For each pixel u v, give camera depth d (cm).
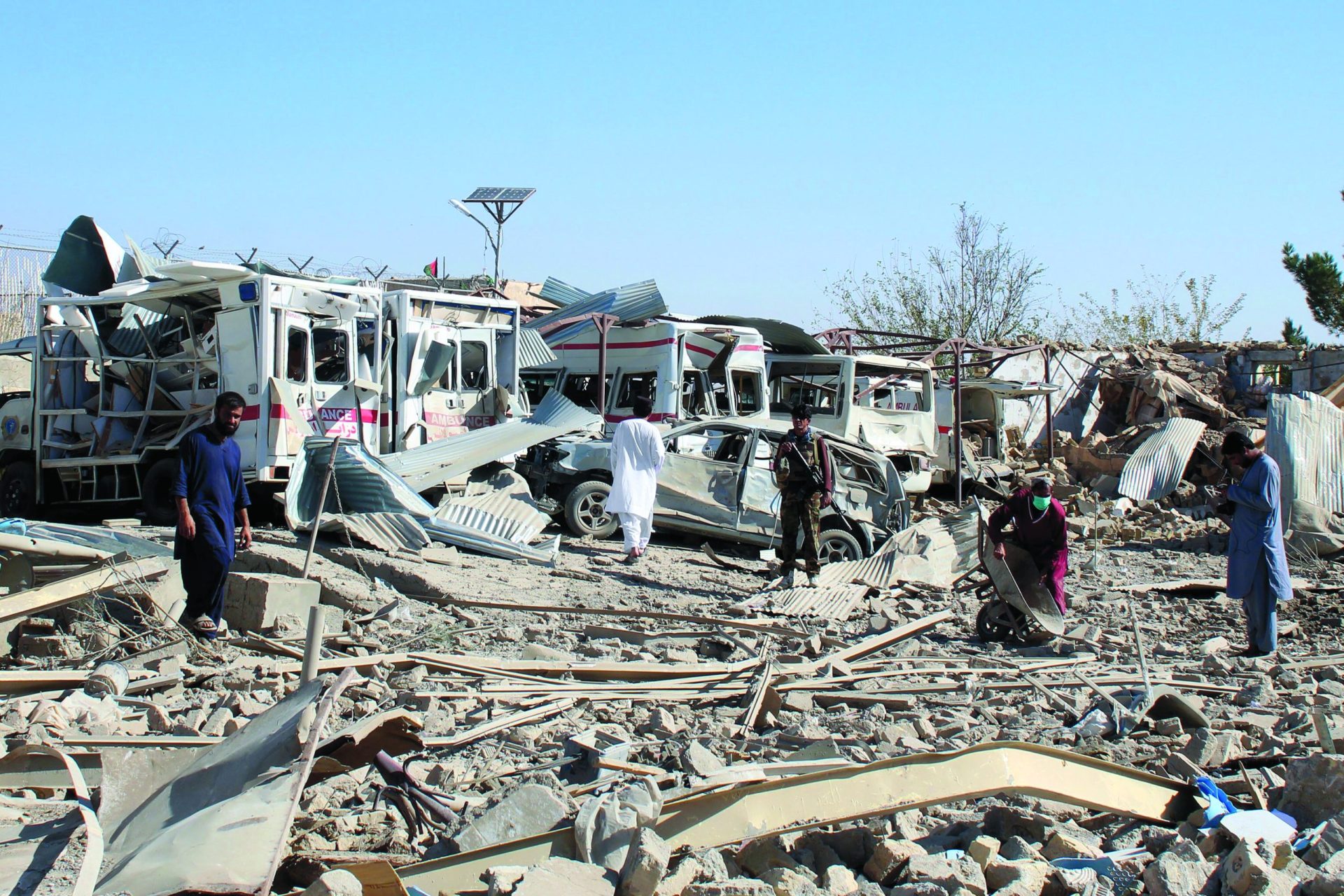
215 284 1358
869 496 1448
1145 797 469
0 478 1603
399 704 628
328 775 402
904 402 2291
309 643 443
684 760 509
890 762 425
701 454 1465
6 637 719
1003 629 962
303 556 952
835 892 374
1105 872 403
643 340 1758
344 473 1228
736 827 402
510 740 570
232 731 555
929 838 441
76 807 363
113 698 605
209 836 308
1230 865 386
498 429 1460
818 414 1923
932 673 795
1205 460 2480
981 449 2512
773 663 740
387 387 1459
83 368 1538
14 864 314
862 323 4150
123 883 295
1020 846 422
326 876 316
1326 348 2861
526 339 1662
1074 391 2878
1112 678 786
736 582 1220
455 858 366
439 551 1140
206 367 1420
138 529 1305
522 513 1327
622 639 877
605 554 1321
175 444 1386
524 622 931
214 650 748
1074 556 1638
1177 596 1343
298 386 1367
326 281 1585
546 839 381
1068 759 457
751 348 1830
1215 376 2905
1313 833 435
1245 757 564
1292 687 802
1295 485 1928
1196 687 768
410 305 1477
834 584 1177
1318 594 1320
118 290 1482
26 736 509
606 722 627
